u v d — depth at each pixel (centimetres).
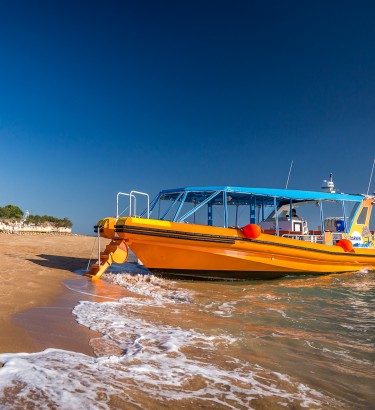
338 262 1168
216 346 409
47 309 512
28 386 257
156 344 394
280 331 506
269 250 989
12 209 5503
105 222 912
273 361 379
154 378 299
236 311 624
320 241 1243
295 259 1052
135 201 962
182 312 580
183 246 901
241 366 353
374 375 362
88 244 2175
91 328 432
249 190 1035
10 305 511
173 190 1034
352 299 797
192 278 979
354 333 518
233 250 945
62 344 363
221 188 995
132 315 523
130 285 810
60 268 995
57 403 237
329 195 1177
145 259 924
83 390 260
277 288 927
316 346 445
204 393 283
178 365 336
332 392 314
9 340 358
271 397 289
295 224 1186
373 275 1209
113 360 330
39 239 2498
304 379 338
